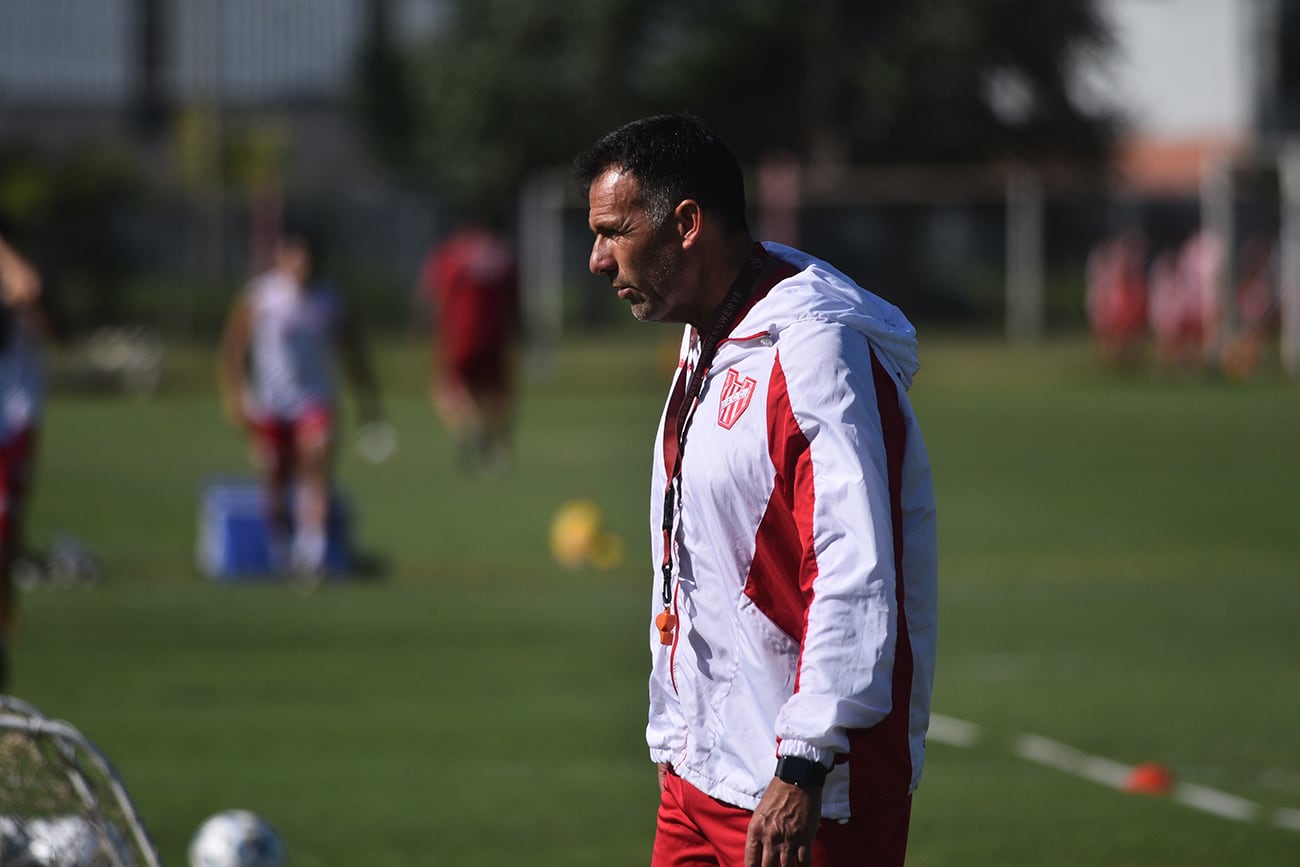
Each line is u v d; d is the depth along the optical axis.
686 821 13.09
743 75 161.12
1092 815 24.61
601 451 80.06
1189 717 31.67
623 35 161.38
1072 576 48.50
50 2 190.62
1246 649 38.50
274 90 191.88
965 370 121.31
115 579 47.69
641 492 66.31
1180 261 133.62
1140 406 100.38
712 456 12.23
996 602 44.56
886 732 11.94
